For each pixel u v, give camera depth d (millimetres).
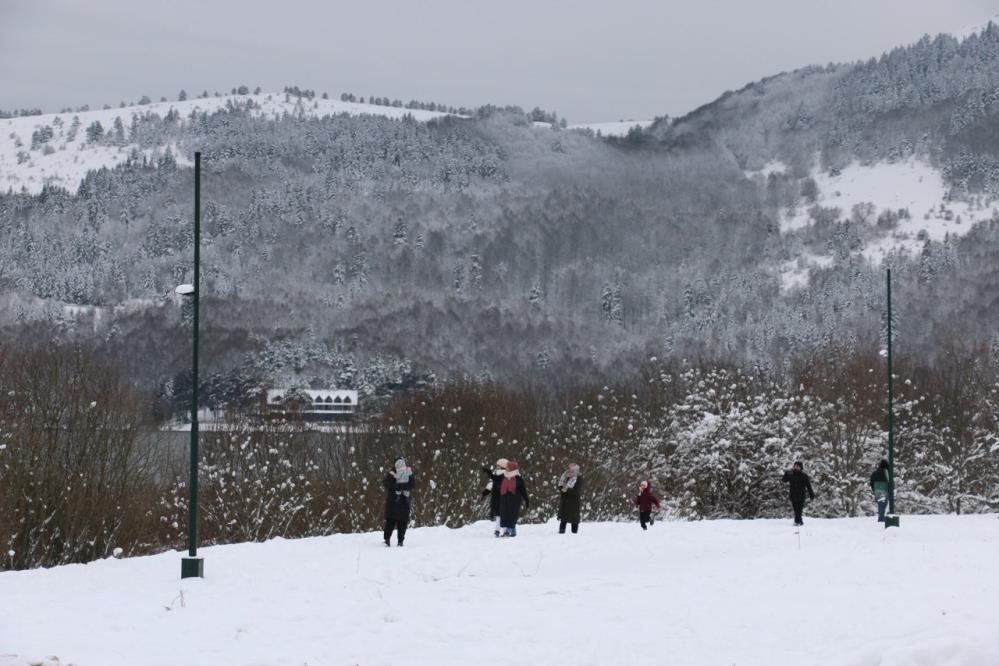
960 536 29594
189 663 11695
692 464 52812
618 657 12133
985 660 11289
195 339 20312
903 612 14445
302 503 45000
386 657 12117
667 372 65250
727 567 21125
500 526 27594
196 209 20641
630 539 27234
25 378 40188
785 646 12609
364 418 62250
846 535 29656
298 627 14000
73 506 36594
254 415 52688
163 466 46656
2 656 11883
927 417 54875
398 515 24969
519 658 12062
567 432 58094
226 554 23547
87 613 15008
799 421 52406
